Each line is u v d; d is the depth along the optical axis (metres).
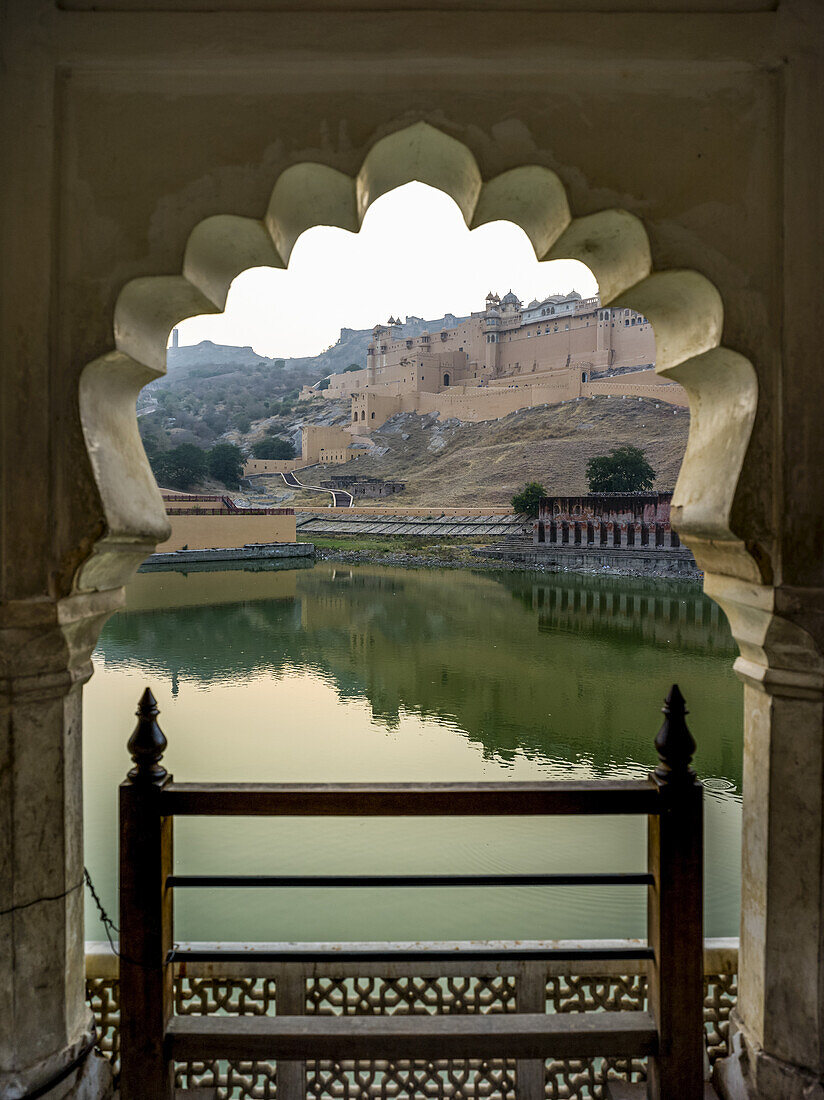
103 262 1.75
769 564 1.75
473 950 1.74
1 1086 1.65
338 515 60.66
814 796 1.73
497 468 59.91
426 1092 1.79
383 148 1.79
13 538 1.71
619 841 8.54
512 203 1.96
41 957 1.73
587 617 29.58
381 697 19.09
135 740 1.64
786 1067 1.72
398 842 8.46
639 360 67.44
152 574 41.12
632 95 1.77
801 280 1.75
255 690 19.77
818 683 1.71
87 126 1.76
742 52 1.75
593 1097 1.81
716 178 1.77
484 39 1.74
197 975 1.86
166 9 1.74
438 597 34.47
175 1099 1.75
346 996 1.87
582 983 1.88
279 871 7.65
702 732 15.12
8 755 1.70
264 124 1.76
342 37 1.74
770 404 1.76
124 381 1.91
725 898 6.75
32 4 1.74
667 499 39.22
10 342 1.72
